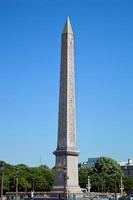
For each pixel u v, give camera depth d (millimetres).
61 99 101312
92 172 198250
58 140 101562
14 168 175750
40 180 174750
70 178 99375
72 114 101375
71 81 101188
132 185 194375
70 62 101375
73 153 100562
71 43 102250
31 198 99188
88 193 126812
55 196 99312
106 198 111688
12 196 122438
